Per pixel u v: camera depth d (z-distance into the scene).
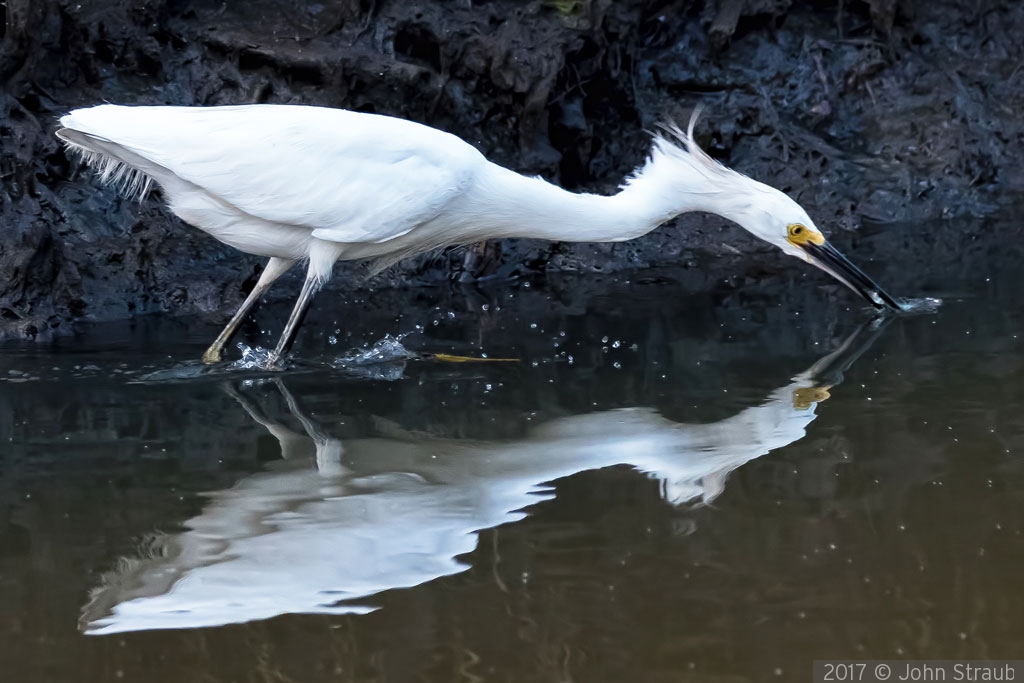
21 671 5.98
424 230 11.23
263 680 5.90
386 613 6.56
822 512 7.76
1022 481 8.12
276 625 6.45
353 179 10.49
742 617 6.44
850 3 18.88
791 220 11.55
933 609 6.50
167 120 10.30
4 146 13.44
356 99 15.29
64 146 14.03
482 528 7.63
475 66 15.74
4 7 13.77
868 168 17.58
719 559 7.13
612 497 8.11
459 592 6.79
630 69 17.34
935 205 17.06
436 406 10.07
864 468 8.47
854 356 11.12
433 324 12.69
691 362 11.16
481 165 11.05
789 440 9.09
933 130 17.92
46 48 14.52
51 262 12.84
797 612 6.50
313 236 10.68
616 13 16.92
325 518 7.79
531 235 11.51
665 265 15.17
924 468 8.41
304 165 10.41
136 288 13.33
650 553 7.22
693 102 17.72
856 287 11.85
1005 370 10.48
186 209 10.76
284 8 15.71
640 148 17.06
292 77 15.12
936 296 13.02
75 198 13.84
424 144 10.70
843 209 16.78
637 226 11.48
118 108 10.37
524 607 6.60
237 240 10.91
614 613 6.52
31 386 10.53
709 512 7.82
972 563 7.01
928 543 7.27
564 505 7.99
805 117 18.23
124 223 13.90
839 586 6.78
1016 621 6.38
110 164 11.10
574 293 13.97
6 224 12.91
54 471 8.56
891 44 18.73
